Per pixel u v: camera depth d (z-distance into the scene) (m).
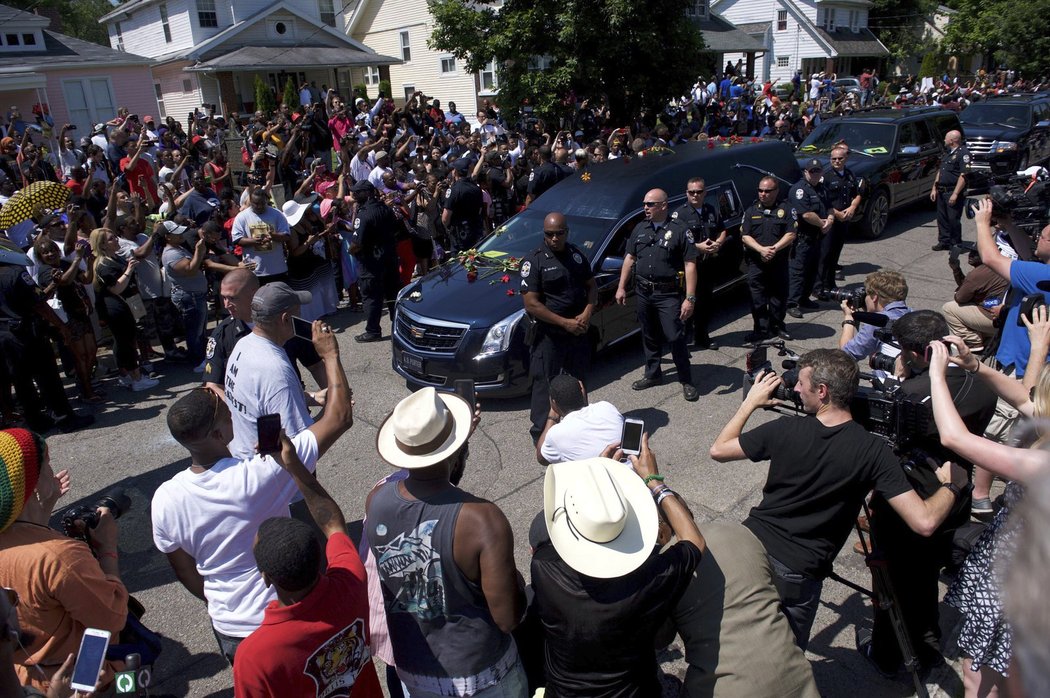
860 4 41.25
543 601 2.19
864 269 9.70
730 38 32.22
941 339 2.80
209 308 9.15
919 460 2.89
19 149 14.20
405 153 13.30
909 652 2.96
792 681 2.19
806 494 2.67
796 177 8.83
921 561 2.97
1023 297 3.82
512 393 6.18
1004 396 2.78
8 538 2.46
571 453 2.87
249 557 2.66
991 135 14.58
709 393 6.33
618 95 17.62
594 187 7.47
